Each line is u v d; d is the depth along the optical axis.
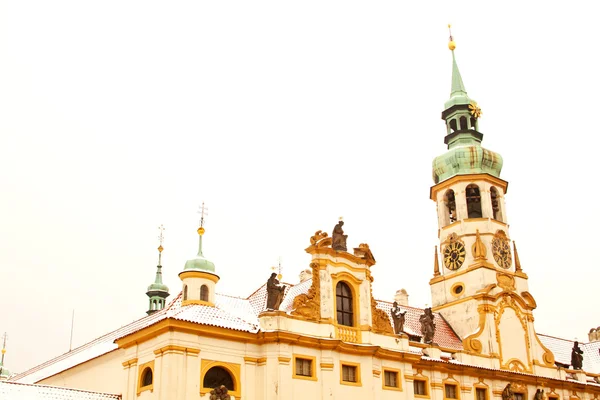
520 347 78.88
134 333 56.34
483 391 72.81
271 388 55.72
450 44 95.44
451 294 82.38
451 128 91.19
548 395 78.88
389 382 63.91
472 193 85.69
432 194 88.75
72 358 74.69
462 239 83.12
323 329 60.41
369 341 63.00
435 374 68.31
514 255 85.38
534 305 82.38
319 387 58.22
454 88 92.44
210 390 53.59
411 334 72.00
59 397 54.53
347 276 64.25
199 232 63.53
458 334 79.56
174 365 52.41
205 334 54.81
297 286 67.50
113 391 59.50
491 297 78.06
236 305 64.38
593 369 93.75
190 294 59.97
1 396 52.03
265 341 57.06
